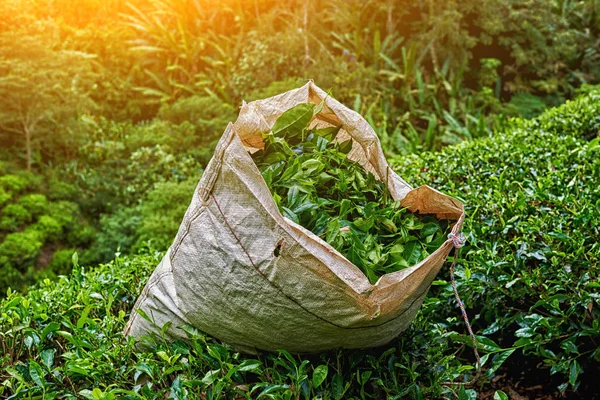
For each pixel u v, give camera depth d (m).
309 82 2.45
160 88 13.98
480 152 4.14
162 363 2.11
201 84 13.04
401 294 1.85
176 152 10.88
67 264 8.62
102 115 13.19
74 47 13.75
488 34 12.64
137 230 8.34
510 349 2.26
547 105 12.48
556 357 2.43
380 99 11.48
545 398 2.79
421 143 10.41
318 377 1.88
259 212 1.88
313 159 2.17
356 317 1.84
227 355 2.03
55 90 10.75
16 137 11.11
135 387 1.96
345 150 2.44
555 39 13.16
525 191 3.20
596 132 4.83
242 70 12.46
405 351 2.24
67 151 11.37
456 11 12.43
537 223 2.80
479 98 11.87
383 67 12.73
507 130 5.36
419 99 11.68
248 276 1.91
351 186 2.25
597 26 14.62
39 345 2.24
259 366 2.08
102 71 13.43
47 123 11.08
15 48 10.25
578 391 2.73
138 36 14.47
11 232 8.99
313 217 2.04
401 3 13.35
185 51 13.68
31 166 11.03
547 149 3.96
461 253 2.94
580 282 2.46
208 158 10.56
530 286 2.62
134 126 13.09
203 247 2.01
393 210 2.14
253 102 2.39
